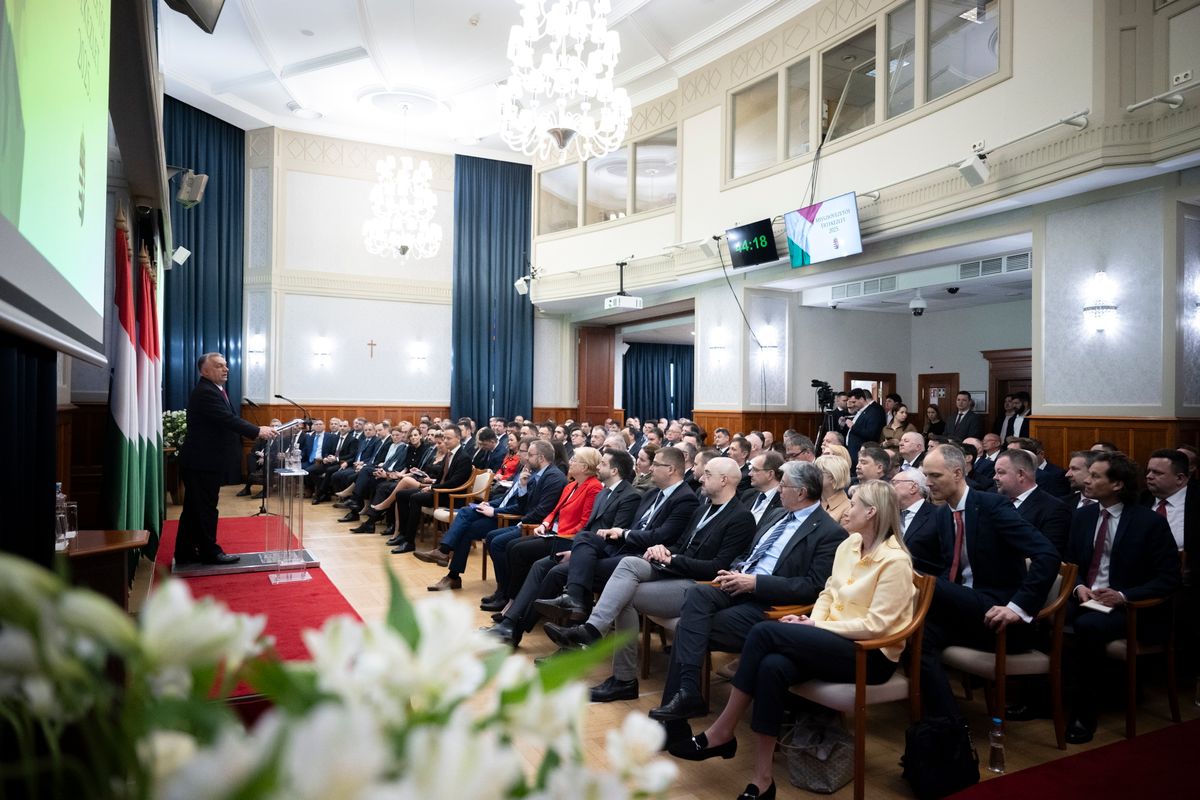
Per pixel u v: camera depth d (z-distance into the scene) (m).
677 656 2.96
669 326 13.29
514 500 5.33
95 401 5.31
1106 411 5.93
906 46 7.29
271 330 11.49
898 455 5.77
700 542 3.56
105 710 0.42
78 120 1.74
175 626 0.40
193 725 0.41
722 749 2.65
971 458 5.81
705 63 9.48
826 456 3.83
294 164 11.71
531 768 1.69
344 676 0.46
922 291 9.09
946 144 6.81
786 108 8.51
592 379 13.57
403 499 6.68
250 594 4.24
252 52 9.56
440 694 0.47
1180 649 3.65
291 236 11.70
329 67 9.88
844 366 10.45
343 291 12.01
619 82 10.36
